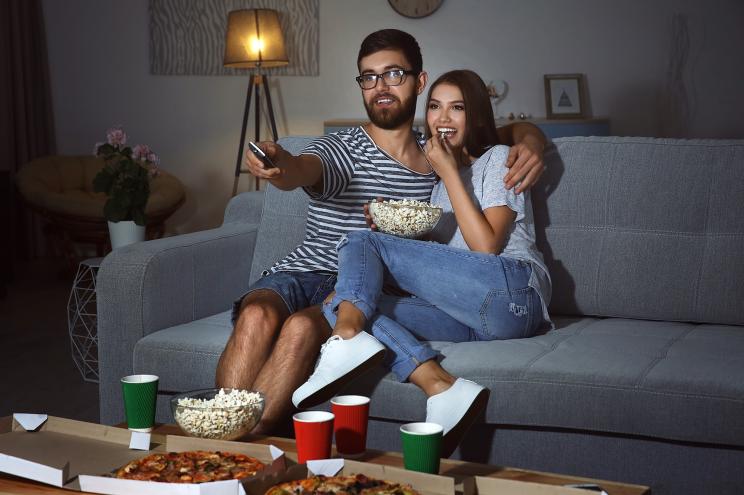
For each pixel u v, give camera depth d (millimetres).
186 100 6430
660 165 2186
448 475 1294
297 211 2482
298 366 1759
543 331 2057
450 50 6074
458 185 2043
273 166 1909
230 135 6414
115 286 2119
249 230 2555
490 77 6059
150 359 2031
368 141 2215
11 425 1473
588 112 5973
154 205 5285
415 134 2314
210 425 1399
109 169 3408
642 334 2000
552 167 2283
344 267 1859
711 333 1998
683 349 1816
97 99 6512
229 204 2707
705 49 5797
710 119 5840
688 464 1634
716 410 1572
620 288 2184
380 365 1823
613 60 5906
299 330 1776
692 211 2139
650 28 5852
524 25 5977
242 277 2494
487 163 2121
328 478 1188
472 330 1991
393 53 2178
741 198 2105
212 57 6352
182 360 1996
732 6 5730
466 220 2016
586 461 1709
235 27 5711
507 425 1766
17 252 6250
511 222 2078
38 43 6359
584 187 2242
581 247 2229
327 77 6242
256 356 1830
